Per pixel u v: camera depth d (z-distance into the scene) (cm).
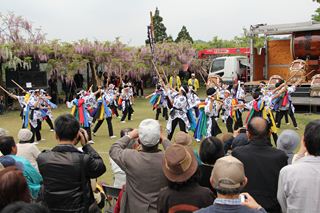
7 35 1778
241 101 1141
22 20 1800
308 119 1263
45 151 319
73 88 2020
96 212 325
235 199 218
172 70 2350
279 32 1511
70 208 305
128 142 322
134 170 294
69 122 319
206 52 2491
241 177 218
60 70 1906
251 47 1602
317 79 1339
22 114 1041
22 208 175
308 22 1443
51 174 306
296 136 382
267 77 1669
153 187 293
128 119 1352
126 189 304
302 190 263
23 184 223
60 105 1908
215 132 926
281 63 1648
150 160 295
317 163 268
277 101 1095
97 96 1162
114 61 2036
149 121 305
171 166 256
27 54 1798
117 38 2081
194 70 2547
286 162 318
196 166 263
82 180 308
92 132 1118
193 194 257
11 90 1777
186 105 933
